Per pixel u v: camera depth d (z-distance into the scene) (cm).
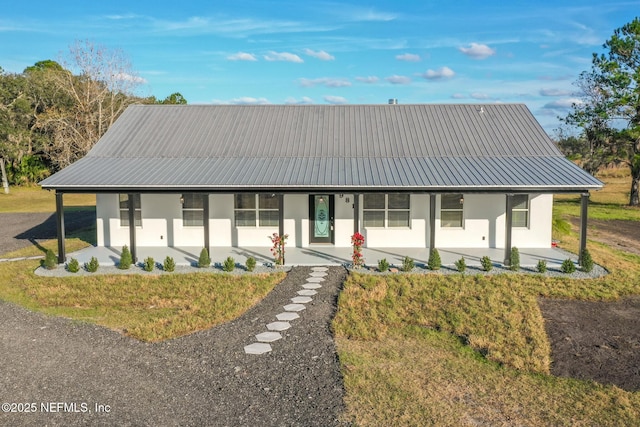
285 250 1834
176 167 1783
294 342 1020
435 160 1836
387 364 926
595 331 1119
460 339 1062
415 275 1495
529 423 729
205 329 1099
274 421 724
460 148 1928
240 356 950
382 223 1883
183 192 1639
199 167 1781
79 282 1480
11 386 832
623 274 1552
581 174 1655
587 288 1405
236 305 1248
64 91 4609
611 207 3775
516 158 1853
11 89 4469
